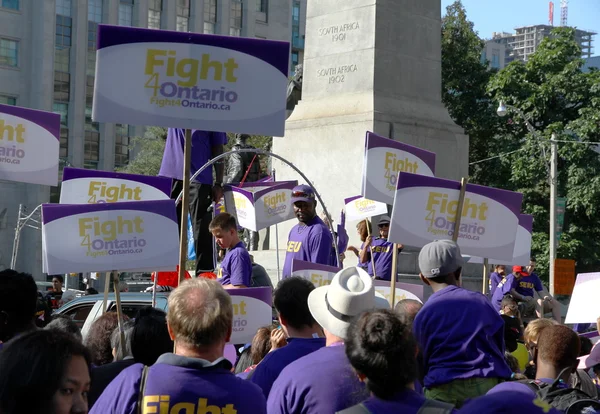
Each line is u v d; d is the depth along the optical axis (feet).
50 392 9.23
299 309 16.78
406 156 28.12
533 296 49.42
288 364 15.83
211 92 21.72
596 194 101.50
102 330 19.67
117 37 21.47
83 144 223.92
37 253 211.20
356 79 49.55
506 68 111.04
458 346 18.40
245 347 26.55
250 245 52.85
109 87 21.47
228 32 249.34
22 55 216.33
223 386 13.05
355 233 47.42
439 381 18.30
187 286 13.55
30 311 15.66
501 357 18.66
